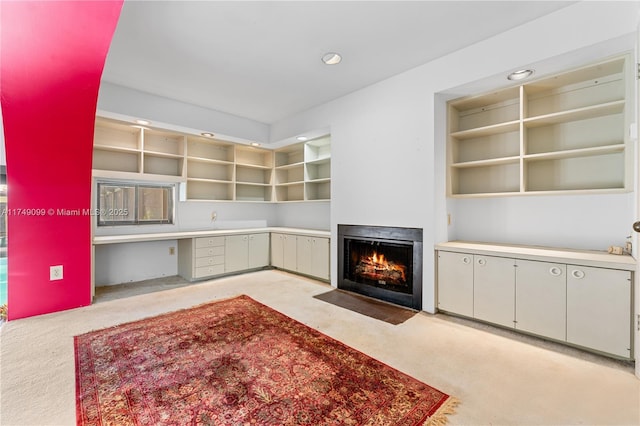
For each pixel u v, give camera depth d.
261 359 2.17
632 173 2.22
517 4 2.16
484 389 1.81
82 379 1.91
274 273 5.05
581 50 2.19
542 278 2.40
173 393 1.77
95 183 3.96
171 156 4.54
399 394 1.76
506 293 2.60
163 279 4.61
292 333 2.62
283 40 2.61
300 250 4.75
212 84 3.55
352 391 1.79
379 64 3.07
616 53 2.24
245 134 4.86
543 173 2.87
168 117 3.99
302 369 2.03
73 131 2.87
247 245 5.04
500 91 2.90
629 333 2.03
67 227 3.22
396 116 3.34
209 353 2.26
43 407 1.64
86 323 2.84
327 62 3.02
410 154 3.22
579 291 2.23
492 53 2.58
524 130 2.74
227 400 1.71
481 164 3.12
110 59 2.94
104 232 4.16
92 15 1.77
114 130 4.21
